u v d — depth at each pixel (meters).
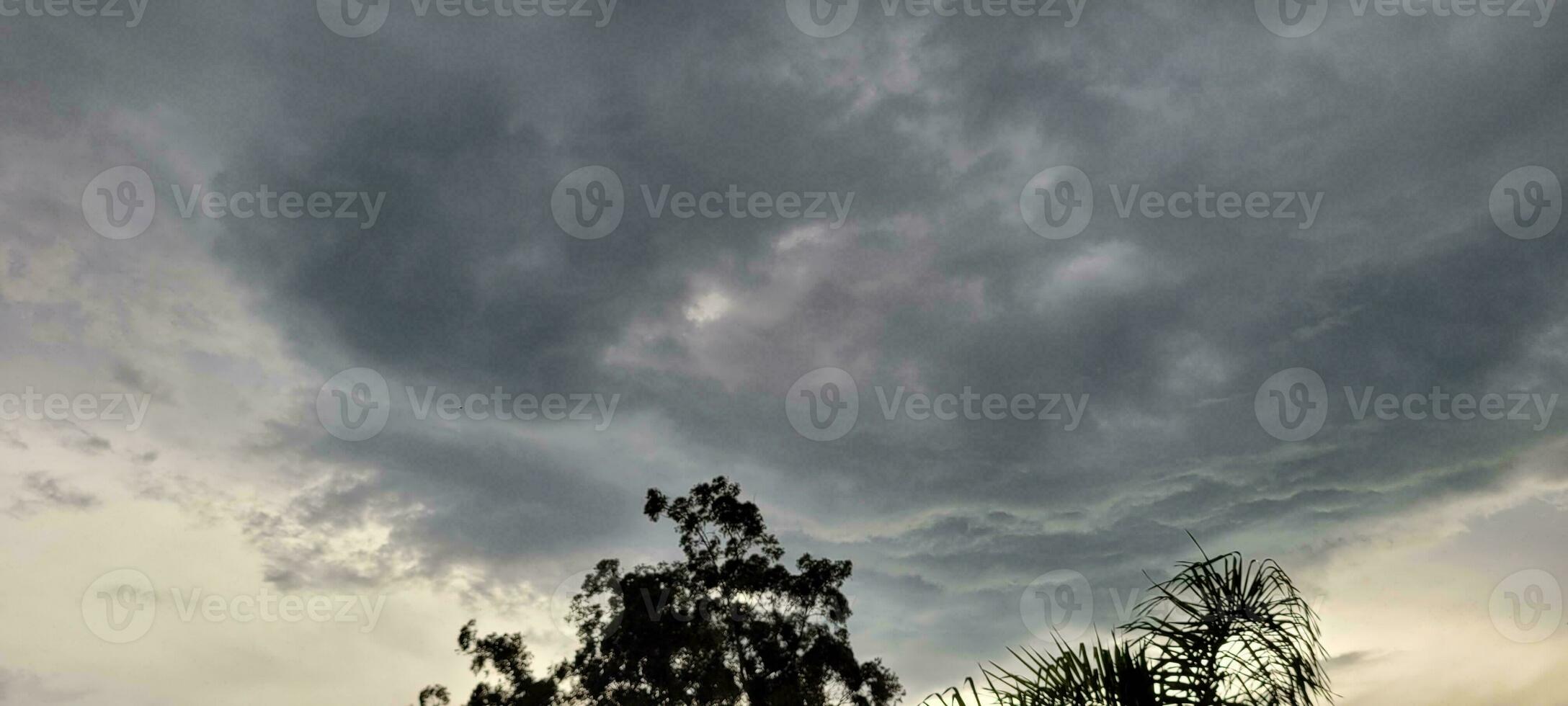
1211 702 4.14
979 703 4.20
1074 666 4.22
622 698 19.02
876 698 19.41
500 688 19.38
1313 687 4.25
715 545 20.58
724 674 19.12
